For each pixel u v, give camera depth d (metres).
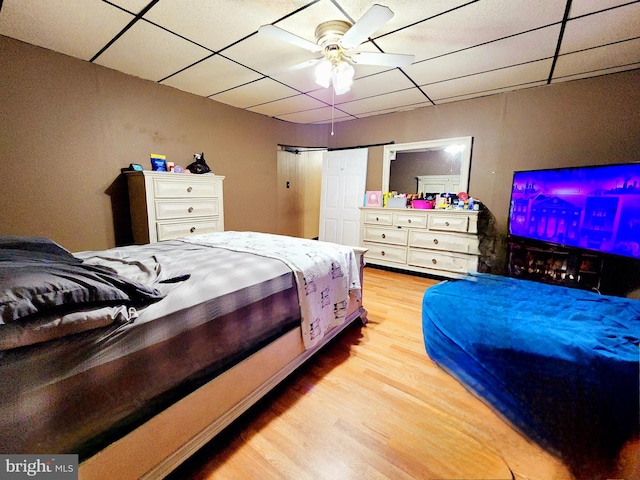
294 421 1.37
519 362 0.51
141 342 0.94
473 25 1.91
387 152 4.21
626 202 1.85
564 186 2.31
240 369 1.31
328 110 3.99
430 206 3.67
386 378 1.69
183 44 2.20
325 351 1.99
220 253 1.79
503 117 3.27
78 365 0.81
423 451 0.54
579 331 0.53
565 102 2.91
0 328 0.71
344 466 1.14
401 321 2.47
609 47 2.17
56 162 2.43
